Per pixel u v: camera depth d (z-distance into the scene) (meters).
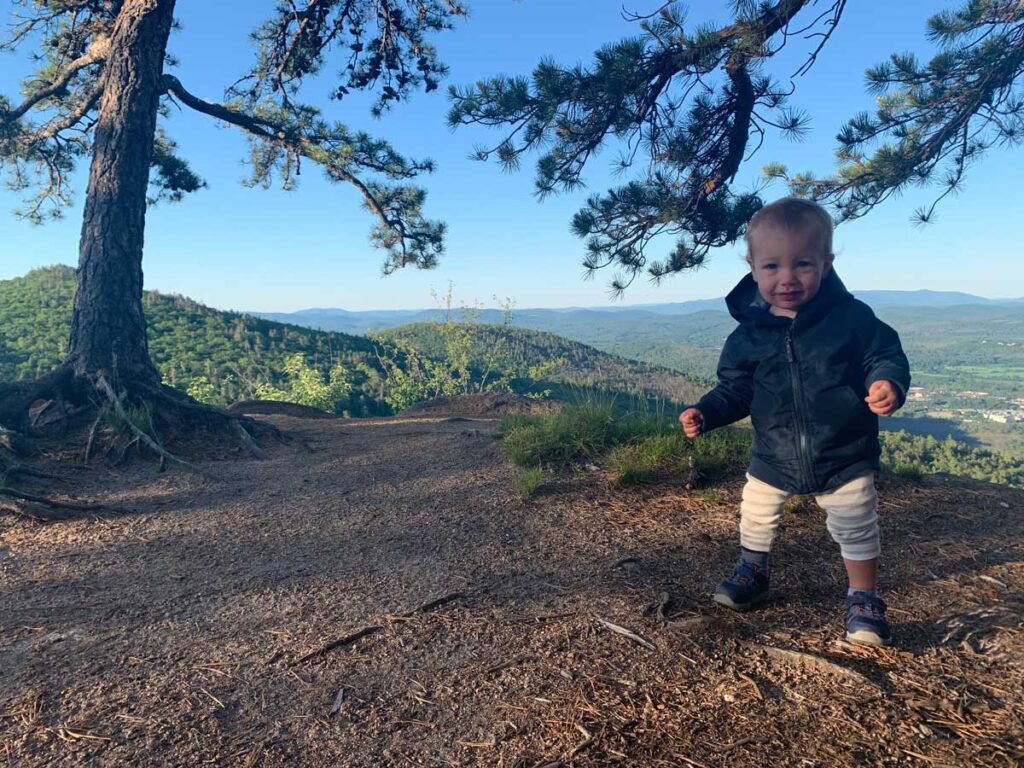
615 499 4.10
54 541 3.78
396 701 1.94
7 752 1.74
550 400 10.23
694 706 1.85
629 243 7.53
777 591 2.66
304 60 10.06
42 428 5.97
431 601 2.67
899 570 2.85
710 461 4.48
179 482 5.16
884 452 5.05
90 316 6.50
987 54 6.65
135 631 2.53
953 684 1.92
